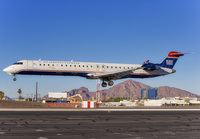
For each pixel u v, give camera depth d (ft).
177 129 53.83
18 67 138.00
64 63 145.79
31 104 268.62
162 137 44.60
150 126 57.93
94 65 152.56
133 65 166.81
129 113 95.50
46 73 142.41
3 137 42.39
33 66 139.64
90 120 67.72
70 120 66.85
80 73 147.95
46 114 84.89
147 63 157.48
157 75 174.19
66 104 284.00
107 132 48.83
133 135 46.16
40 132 47.55
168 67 179.11
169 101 347.97
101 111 106.42
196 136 45.85
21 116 76.07
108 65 157.07
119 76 158.81
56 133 46.83
